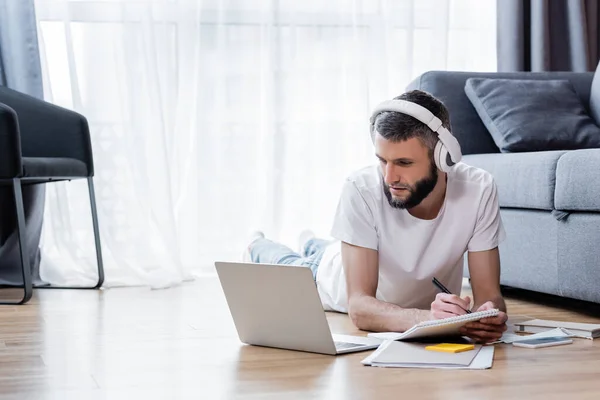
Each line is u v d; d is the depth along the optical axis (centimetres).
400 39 436
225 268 215
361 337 223
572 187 276
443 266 239
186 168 414
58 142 362
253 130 421
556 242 289
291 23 421
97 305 309
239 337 223
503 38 444
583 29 445
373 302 227
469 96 363
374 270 235
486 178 236
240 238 421
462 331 210
